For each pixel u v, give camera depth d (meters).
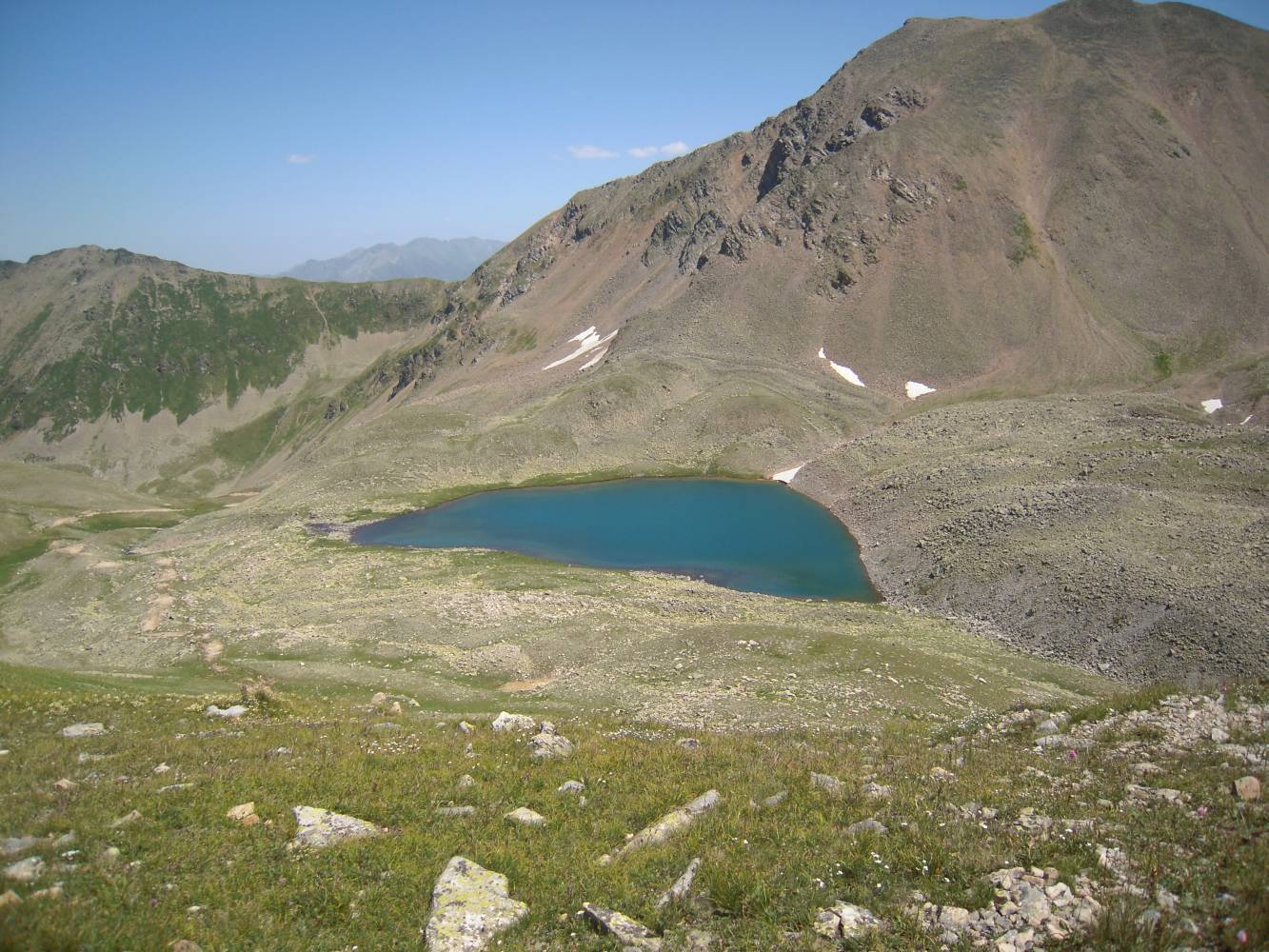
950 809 15.94
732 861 13.67
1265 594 49.00
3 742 22.17
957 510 79.62
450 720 28.55
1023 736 25.05
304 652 54.41
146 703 29.72
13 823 14.84
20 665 41.88
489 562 86.56
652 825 15.75
